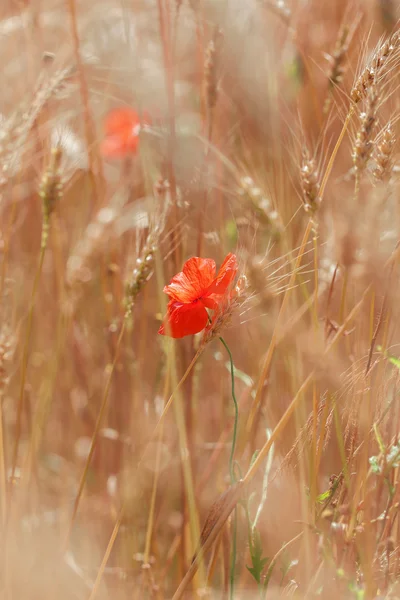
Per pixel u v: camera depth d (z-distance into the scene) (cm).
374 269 158
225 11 192
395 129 167
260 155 189
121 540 185
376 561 165
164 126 189
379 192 157
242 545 180
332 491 162
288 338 166
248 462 175
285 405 180
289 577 174
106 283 196
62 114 190
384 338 163
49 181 171
